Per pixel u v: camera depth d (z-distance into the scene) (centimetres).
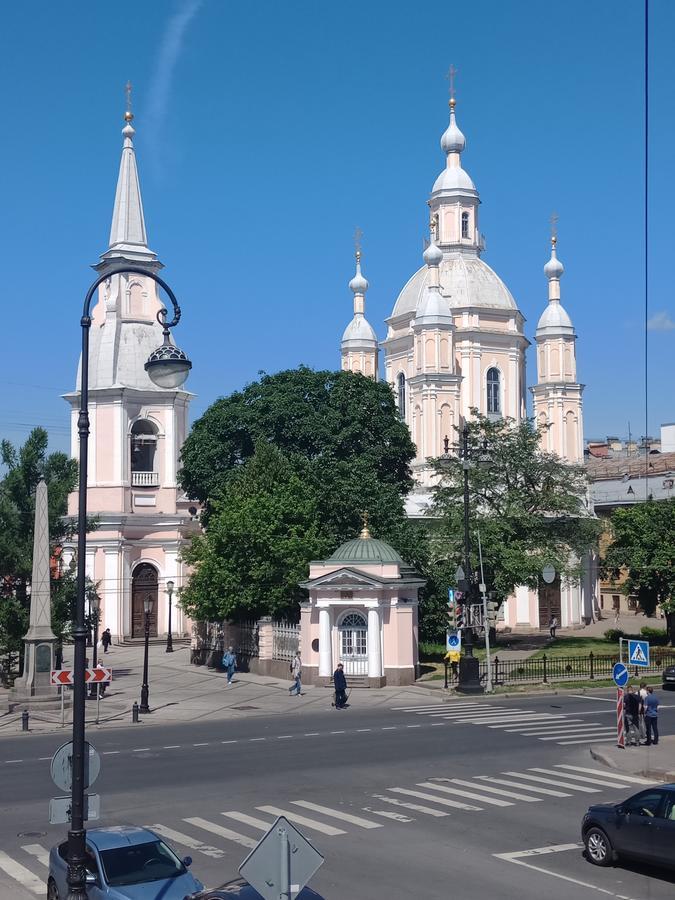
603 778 2800
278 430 6512
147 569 7819
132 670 6016
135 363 7831
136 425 7894
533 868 1959
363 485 6103
